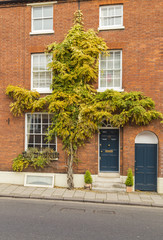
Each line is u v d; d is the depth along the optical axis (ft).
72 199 24.17
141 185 28.78
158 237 15.76
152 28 27.99
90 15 29.55
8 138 31.22
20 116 31.01
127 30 28.63
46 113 30.73
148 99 27.14
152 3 27.99
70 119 28.58
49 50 30.37
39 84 31.42
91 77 28.84
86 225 17.57
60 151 29.86
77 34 28.43
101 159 30.48
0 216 19.20
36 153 30.30
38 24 31.53
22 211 20.56
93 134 29.12
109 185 27.78
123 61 28.84
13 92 30.45
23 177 30.53
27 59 31.04
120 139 29.07
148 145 28.68
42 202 23.56
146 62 28.12
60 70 28.66
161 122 26.55
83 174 29.27
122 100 27.12
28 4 30.94
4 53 31.30
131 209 21.80
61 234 15.81
